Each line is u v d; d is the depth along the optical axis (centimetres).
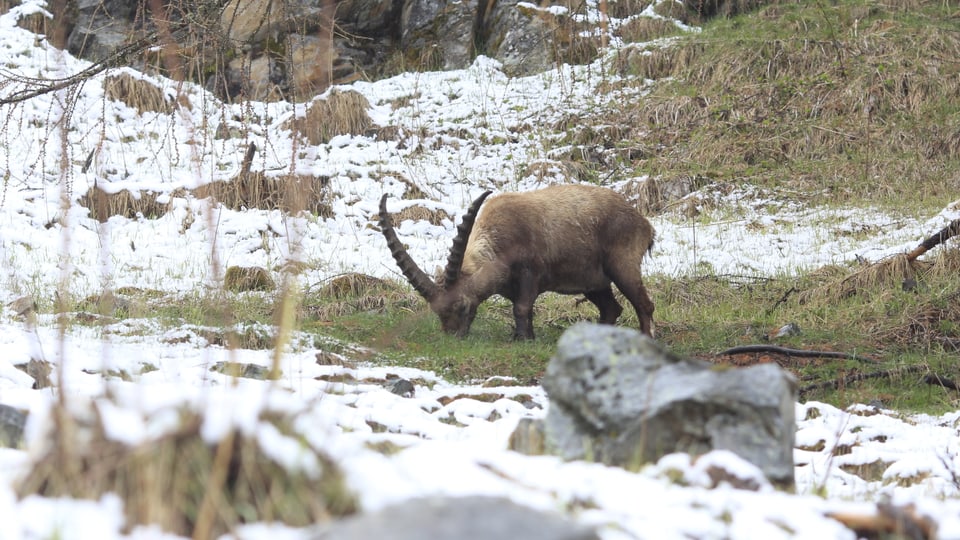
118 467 1073
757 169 5819
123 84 6197
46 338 2880
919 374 3244
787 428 1423
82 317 3331
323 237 4816
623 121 6303
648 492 1216
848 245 4831
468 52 7200
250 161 5119
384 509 989
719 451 1341
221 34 3092
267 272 4081
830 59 6588
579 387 1472
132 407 1220
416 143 6059
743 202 5509
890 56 6519
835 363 3378
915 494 1891
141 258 4397
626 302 4128
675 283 4266
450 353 3231
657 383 1438
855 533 1213
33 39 6831
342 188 5388
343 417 2239
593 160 6041
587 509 1161
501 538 907
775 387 1402
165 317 3347
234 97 6706
